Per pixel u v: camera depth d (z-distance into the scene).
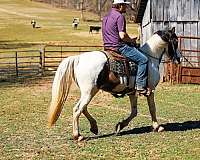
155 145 8.56
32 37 57.44
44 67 24.08
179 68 19.05
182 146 8.48
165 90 16.78
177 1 20.72
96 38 55.50
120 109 12.74
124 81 8.86
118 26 8.77
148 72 9.20
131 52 8.86
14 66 27.42
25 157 7.90
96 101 14.26
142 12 25.53
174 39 9.52
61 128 10.26
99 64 8.58
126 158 7.73
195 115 11.67
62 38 55.72
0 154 8.10
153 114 9.64
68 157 7.84
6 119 11.41
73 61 8.66
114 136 9.35
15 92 16.62
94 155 7.94
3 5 105.31
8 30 63.94
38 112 12.42
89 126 10.36
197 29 20.61
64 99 8.52
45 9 105.81
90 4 116.56
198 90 16.73
